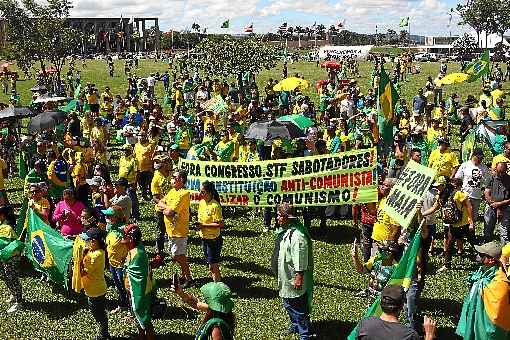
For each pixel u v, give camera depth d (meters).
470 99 25.00
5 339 9.62
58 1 44.59
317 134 17.47
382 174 13.72
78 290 9.16
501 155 13.33
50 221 11.79
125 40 127.88
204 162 10.89
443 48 111.94
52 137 18.91
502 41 76.88
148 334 8.86
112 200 11.99
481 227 14.79
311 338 8.86
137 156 17.25
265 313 10.32
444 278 11.77
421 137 17.27
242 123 22.73
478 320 7.45
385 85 10.79
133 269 8.48
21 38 43.94
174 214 11.05
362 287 11.44
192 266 12.67
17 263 10.67
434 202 10.80
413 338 5.90
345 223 15.49
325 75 62.12
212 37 43.97
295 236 8.61
